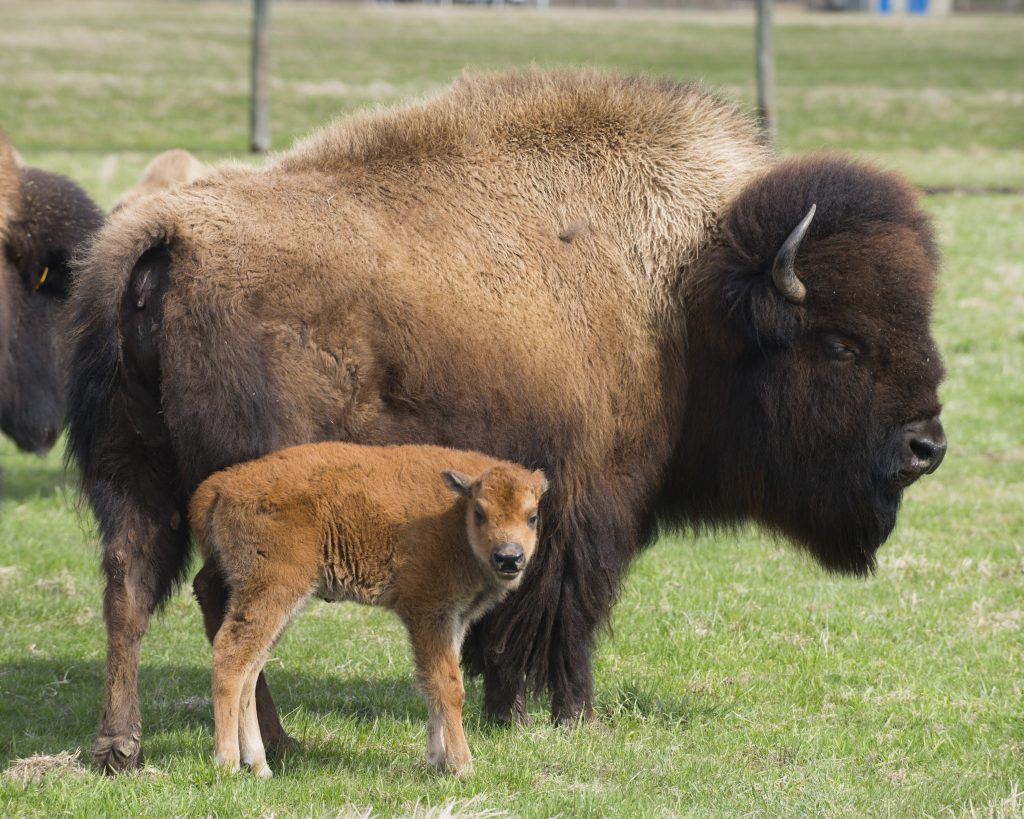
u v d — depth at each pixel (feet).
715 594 82.23
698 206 63.00
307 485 50.29
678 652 72.02
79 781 50.75
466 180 59.88
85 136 282.77
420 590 50.62
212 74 385.09
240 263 54.13
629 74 66.95
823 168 61.87
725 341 61.41
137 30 491.31
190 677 68.54
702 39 538.88
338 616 79.36
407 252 57.06
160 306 53.21
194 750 55.88
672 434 62.54
